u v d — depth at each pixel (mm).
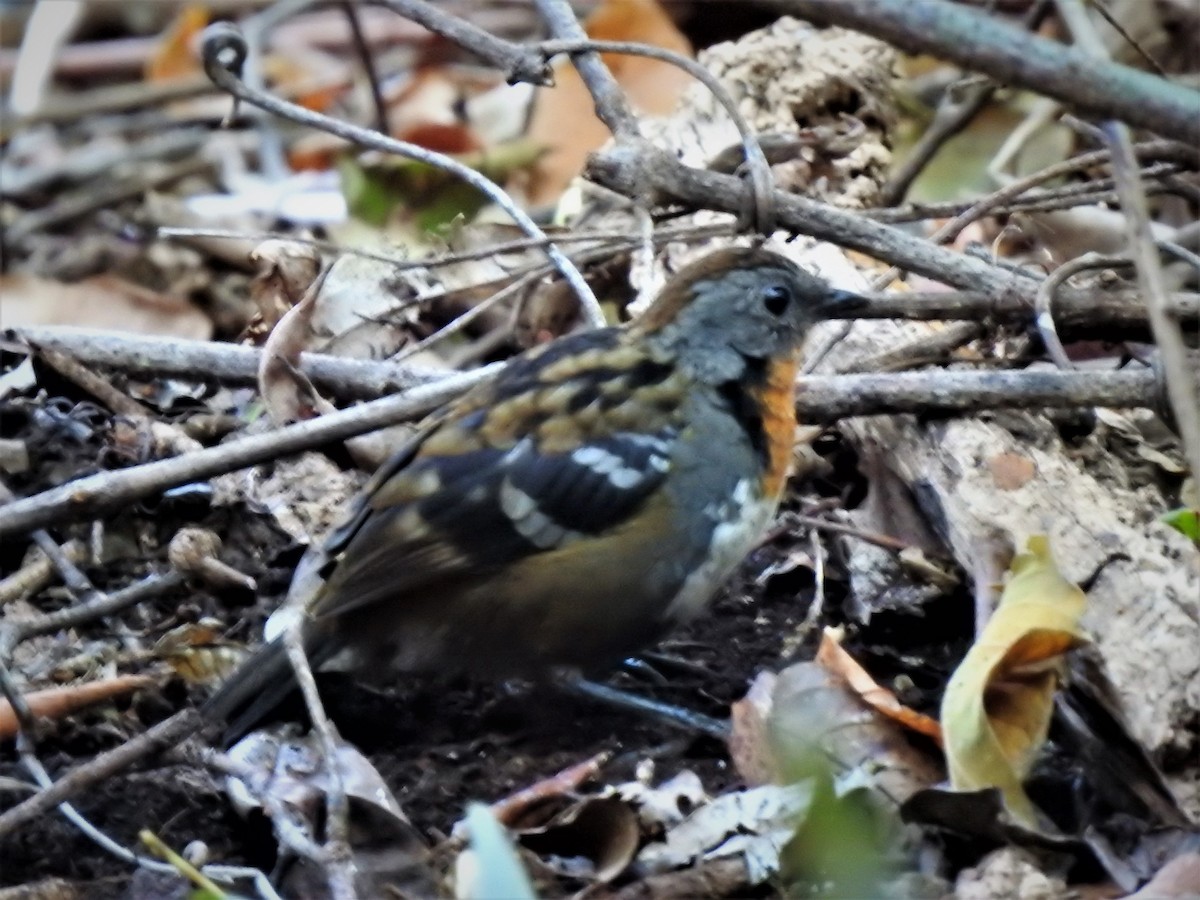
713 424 8008
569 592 7773
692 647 8727
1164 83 6160
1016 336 10125
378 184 14117
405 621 7844
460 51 16875
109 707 8406
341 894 6652
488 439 7797
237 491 9578
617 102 9844
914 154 12500
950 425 9062
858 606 8727
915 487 9023
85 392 10500
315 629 7766
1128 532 8383
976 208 10258
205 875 7133
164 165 16000
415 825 7562
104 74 17875
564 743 8133
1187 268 11320
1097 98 6156
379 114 14422
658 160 9438
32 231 14891
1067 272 9555
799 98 12211
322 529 9453
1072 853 6922
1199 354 9336
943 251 9789
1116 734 7387
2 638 8617
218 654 8508
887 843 7031
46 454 10148
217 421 10398
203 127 16469
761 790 7223
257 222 14406
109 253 14148
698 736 8078
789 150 11781
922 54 6395
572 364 8047
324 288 11602
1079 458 9266
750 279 8188
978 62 6195
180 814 7672
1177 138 6254
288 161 15719
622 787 7398
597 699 8148
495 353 11711
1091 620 7902
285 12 16734
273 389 10125
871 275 10914
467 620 7832
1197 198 10617
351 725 8234
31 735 7914
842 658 7777
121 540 9500
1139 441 9594
